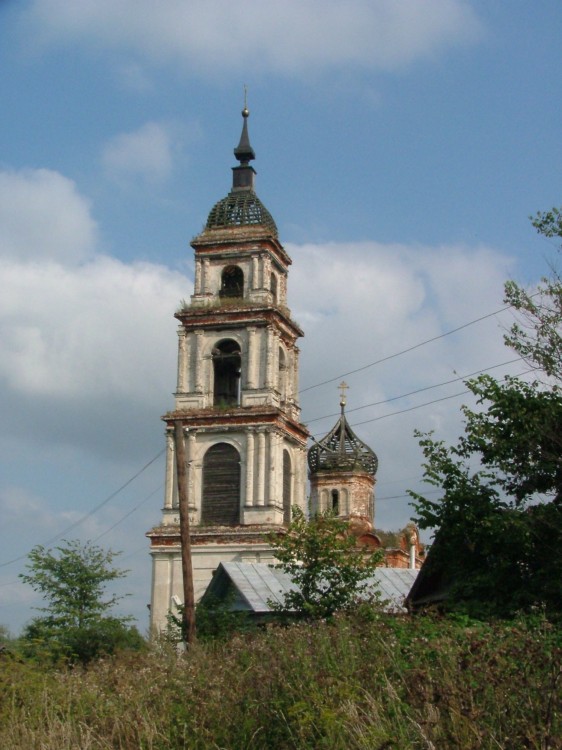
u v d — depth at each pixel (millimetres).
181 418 72375
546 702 14023
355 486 82438
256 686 18797
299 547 42375
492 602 31391
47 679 23281
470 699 14367
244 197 77625
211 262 76000
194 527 70125
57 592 53906
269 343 73062
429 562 36219
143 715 19625
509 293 34875
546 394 33781
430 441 34125
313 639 20672
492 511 32438
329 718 15641
